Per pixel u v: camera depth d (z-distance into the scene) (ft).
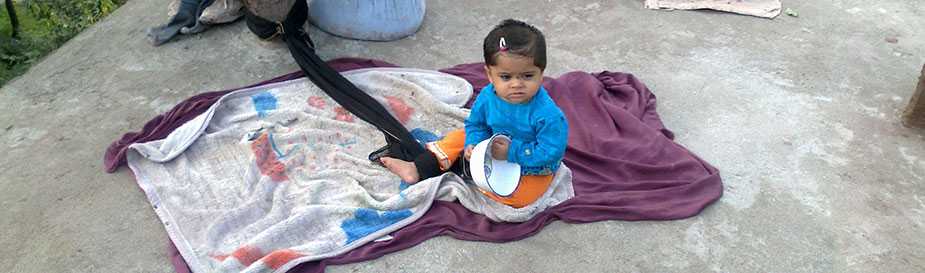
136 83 12.76
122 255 9.05
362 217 9.25
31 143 11.23
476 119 9.41
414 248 9.00
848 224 9.38
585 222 9.28
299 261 8.50
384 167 10.25
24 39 16.02
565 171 9.81
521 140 8.99
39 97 12.45
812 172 10.32
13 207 9.85
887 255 8.91
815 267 8.77
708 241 9.11
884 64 13.05
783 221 9.43
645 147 10.41
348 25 13.56
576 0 15.48
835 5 15.16
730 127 11.36
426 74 12.46
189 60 13.38
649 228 9.27
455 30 14.34
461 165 9.97
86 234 9.37
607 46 13.76
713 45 13.74
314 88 12.14
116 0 18.53
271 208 9.59
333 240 8.93
